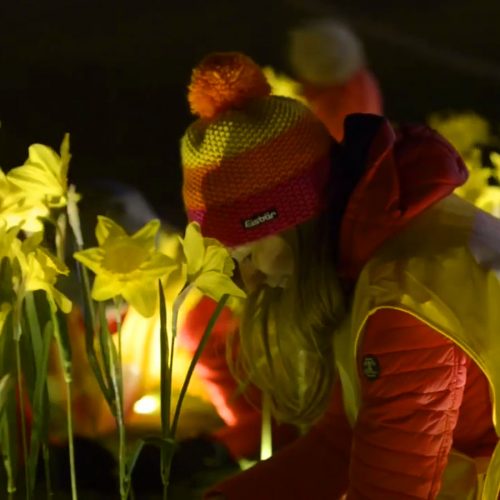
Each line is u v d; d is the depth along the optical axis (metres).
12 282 4.07
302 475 4.34
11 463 4.14
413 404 4.08
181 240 4.07
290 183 4.13
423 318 4.06
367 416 4.11
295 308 4.18
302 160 4.13
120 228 3.99
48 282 4.05
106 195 4.99
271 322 4.23
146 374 4.93
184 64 15.95
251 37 17.16
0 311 4.06
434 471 4.10
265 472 4.35
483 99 13.94
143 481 4.77
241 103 4.16
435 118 5.20
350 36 4.78
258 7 18.48
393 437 4.09
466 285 4.08
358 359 4.12
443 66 15.30
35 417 4.14
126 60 16.16
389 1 18.44
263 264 4.17
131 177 10.70
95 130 13.05
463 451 4.22
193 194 4.17
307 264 4.15
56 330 4.12
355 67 4.75
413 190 4.11
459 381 4.10
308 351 4.23
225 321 4.75
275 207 4.13
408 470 4.09
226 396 4.79
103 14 18.64
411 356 4.08
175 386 5.00
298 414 4.34
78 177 9.58
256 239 4.14
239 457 4.79
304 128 4.14
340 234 4.14
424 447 4.09
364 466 4.11
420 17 17.66
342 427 4.36
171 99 14.27
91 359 4.11
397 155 4.14
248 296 4.24
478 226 4.15
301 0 18.70
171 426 4.19
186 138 4.19
